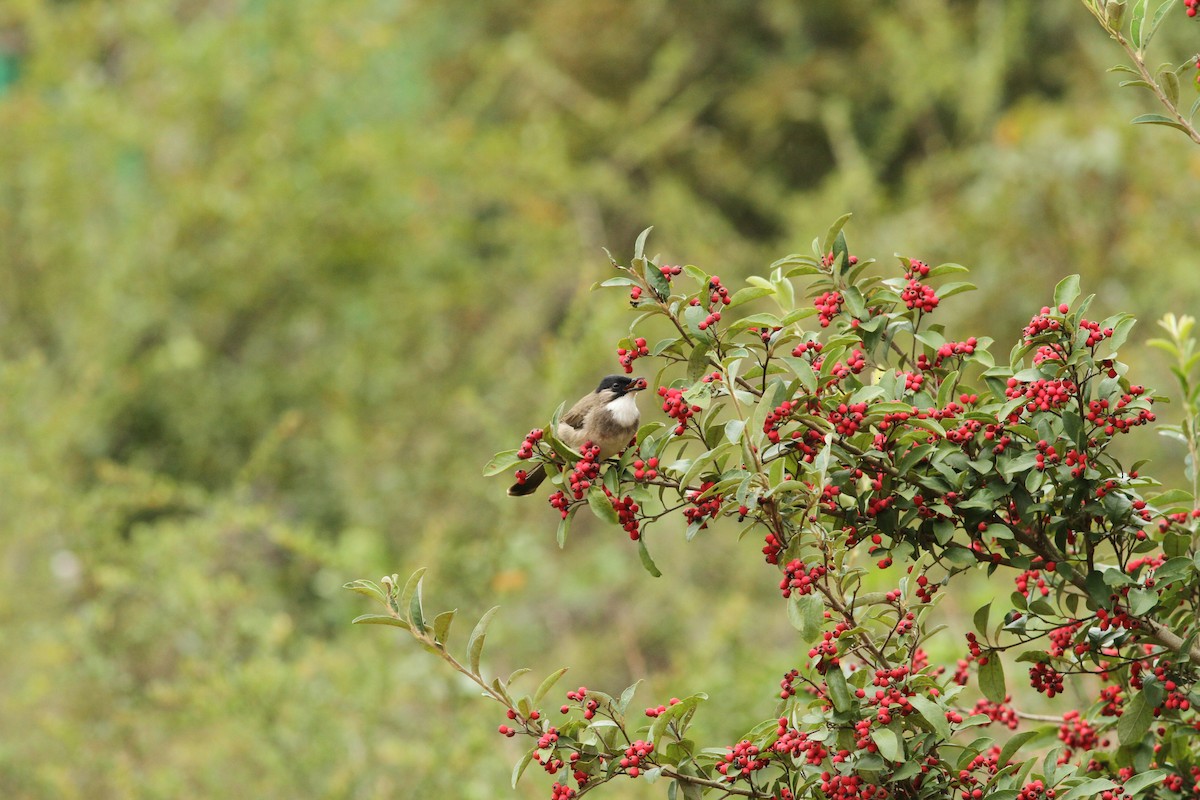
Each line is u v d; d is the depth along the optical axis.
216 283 18.36
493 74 23.84
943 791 4.73
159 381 18.09
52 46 18.27
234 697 9.46
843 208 19.19
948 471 4.59
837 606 4.68
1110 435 4.58
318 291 18.81
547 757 4.78
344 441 16.38
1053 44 22.61
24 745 11.04
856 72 25.03
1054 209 15.12
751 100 25.22
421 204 19.84
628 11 26.39
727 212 25.83
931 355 5.02
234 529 12.38
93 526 11.28
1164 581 4.69
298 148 19.16
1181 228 13.73
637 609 14.02
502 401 16.25
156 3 18.80
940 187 18.97
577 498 4.91
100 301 16.98
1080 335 4.57
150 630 10.30
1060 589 5.08
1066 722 5.43
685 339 4.77
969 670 5.77
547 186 20.56
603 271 19.27
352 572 10.98
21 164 17.28
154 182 18.53
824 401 4.63
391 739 9.73
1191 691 4.82
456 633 10.01
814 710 4.87
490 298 20.34
